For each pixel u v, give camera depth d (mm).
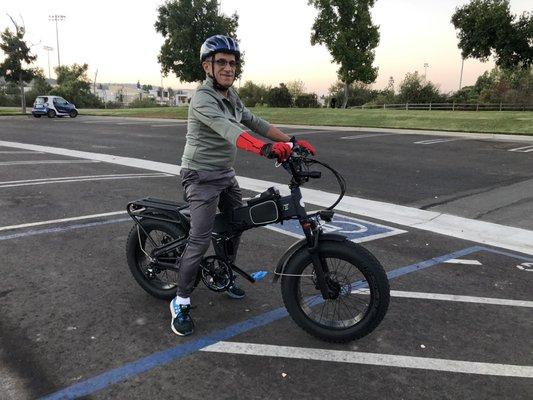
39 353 3109
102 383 2809
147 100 78875
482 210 7035
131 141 16359
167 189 8203
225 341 3291
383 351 3199
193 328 3398
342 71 47031
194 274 3322
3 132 19812
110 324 3506
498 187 8680
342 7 45188
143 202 3752
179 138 17422
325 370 2979
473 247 5352
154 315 3652
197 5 36250
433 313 3750
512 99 48562
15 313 3652
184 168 3268
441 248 5301
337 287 3203
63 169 10242
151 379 2857
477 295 4090
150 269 3791
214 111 2979
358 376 2922
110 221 6133
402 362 3074
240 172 10102
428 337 3389
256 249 5137
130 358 3070
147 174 9750
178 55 36938
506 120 22766
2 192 7762
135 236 3879
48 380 2830
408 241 5535
